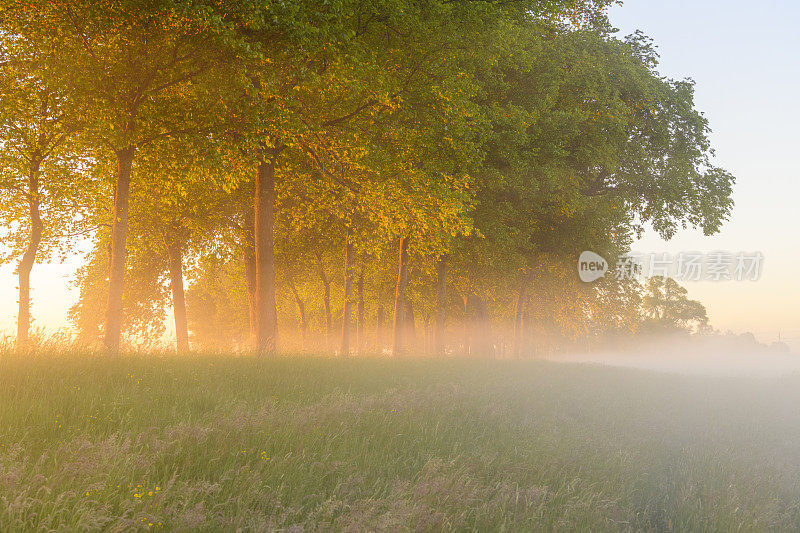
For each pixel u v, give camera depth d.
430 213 20.70
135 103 13.95
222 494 4.70
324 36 13.05
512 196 26.70
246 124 14.38
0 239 20.80
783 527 5.40
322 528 4.15
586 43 27.72
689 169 30.66
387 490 5.19
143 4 11.93
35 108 14.88
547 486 5.62
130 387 8.32
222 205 25.41
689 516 5.39
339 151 18.06
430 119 16.91
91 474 4.64
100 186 19.55
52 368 9.04
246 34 13.02
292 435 6.55
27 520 3.86
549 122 24.53
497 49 18.92
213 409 7.77
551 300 39.75
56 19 12.76
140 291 32.50
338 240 29.72
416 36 15.59
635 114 30.59
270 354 14.78
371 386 11.43
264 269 17.33
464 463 6.04
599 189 32.72
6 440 5.38
